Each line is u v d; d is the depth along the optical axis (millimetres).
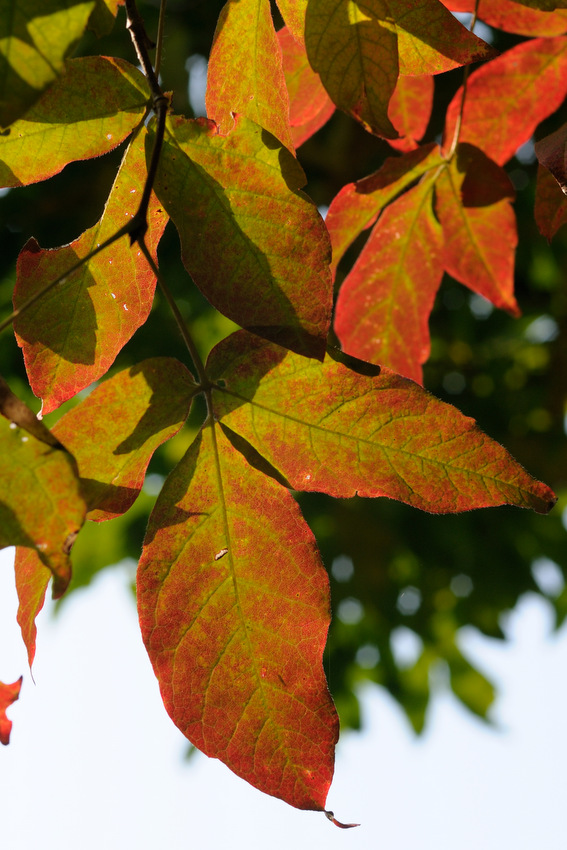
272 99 519
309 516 1229
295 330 494
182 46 1017
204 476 502
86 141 508
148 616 498
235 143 502
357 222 589
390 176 579
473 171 580
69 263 517
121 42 970
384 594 1266
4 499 470
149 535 499
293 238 498
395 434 503
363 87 510
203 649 499
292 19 513
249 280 497
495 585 1291
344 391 502
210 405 502
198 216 500
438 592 1305
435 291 612
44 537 470
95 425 494
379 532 1237
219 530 502
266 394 503
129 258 518
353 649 1324
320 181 1078
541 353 1273
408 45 511
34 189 1091
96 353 522
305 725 497
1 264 1114
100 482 496
